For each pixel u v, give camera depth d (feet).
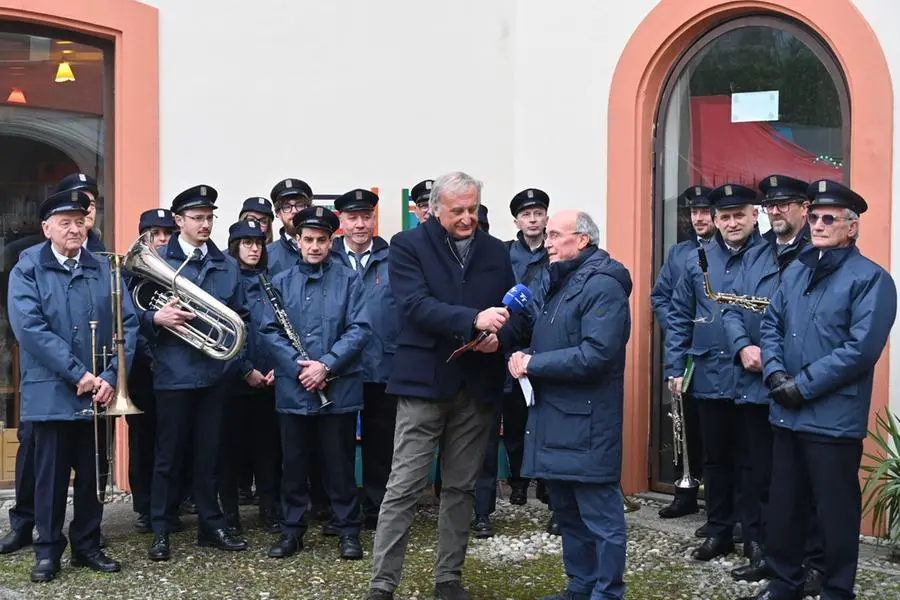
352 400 19.15
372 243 21.59
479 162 25.41
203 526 19.61
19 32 23.50
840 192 15.46
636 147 23.31
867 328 15.07
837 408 15.31
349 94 24.99
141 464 20.56
